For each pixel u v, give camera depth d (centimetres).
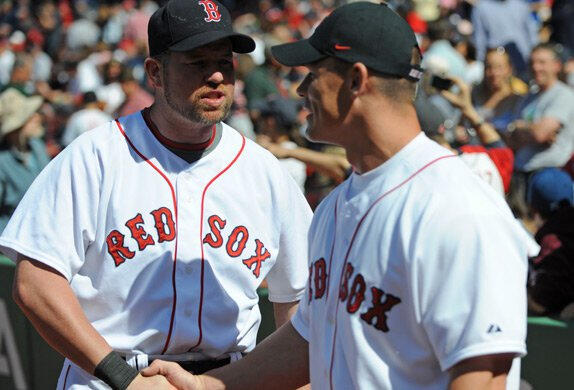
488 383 325
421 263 331
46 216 457
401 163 351
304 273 507
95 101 1516
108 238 462
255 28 2408
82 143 470
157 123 477
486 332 320
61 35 2472
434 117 675
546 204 681
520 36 1560
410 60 352
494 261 325
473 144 869
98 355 445
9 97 1084
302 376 429
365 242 349
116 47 2444
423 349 338
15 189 1067
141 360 466
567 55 1260
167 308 466
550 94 1053
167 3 462
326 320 369
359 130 356
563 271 635
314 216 399
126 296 465
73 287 469
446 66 1309
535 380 612
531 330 613
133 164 469
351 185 373
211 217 475
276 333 433
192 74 453
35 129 1095
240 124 1255
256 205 486
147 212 467
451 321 325
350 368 350
